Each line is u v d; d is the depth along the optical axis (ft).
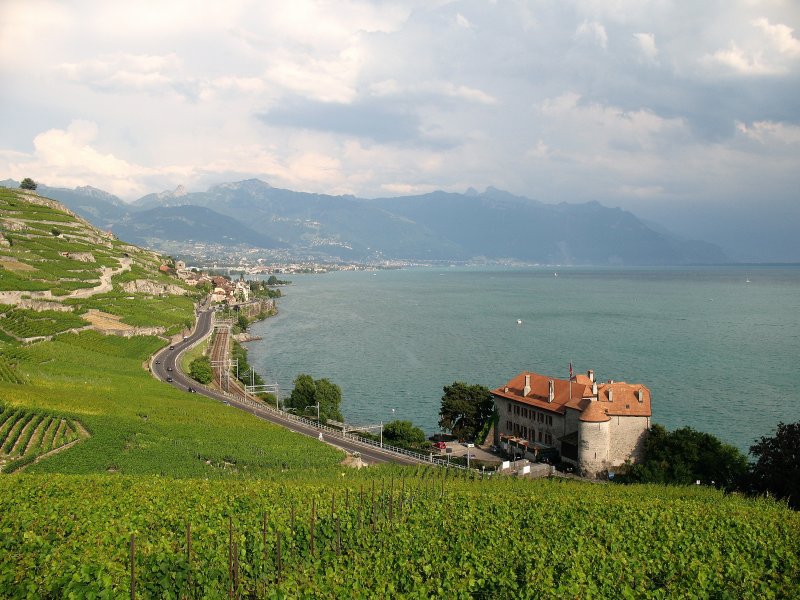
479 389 414.00
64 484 197.57
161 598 118.32
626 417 328.49
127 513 167.32
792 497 260.42
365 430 422.41
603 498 219.41
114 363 502.38
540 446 353.72
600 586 139.95
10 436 272.10
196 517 166.30
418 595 127.54
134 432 303.07
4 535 139.23
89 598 110.01
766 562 160.35
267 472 267.80
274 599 116.67
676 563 153.17
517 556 152.97
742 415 447.01
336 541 155.84
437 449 377.09
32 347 466.70
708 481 295.89
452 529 171.83
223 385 547.08
